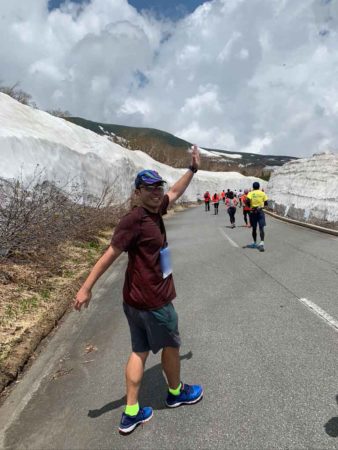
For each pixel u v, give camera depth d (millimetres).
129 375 3367
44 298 7008
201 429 3256
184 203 51094
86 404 3820
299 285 7219
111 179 22125
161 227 3391
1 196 8781
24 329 5586
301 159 34562
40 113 21797
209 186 80062
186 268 9641
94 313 6602
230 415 3398
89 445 3219
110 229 16219
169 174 52438
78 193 14992
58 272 8688
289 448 2934
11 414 3787
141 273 3262
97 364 4664
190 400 3619
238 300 6605
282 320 5500
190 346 4883
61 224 10062
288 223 19328
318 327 5148
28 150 13938
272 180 40969
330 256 9695
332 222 16203
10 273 7707
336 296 6395
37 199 10406
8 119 16547
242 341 4891
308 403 3459
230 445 3031
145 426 3387
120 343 5215
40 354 5117
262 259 9977
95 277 3242
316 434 3055
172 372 3520
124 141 73875
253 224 12086
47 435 3406
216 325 5516
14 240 8133
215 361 4410
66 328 5996
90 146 22953
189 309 6344
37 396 4070
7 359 4695
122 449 3127
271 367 4160
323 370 4008
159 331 3312
